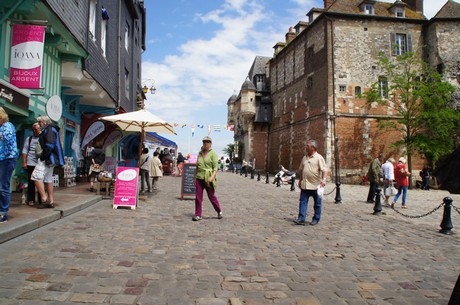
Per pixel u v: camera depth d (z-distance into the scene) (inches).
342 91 1073.5
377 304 135.1
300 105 1283.2
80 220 273.0
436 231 295.3
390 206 479.2
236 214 349.1
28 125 364.2
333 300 137.3
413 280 165.3
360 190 775.7
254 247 216.8
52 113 360.2
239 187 739.4
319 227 293.9
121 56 703.7
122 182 357.1
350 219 344.5
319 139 1107.9
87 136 514.6
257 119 1649.9
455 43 1082.7
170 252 197.2
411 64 1105.4
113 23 619.8
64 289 135.9
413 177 1074.1
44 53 368.5
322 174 303.1
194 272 164.6
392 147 1049.5
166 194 519.2
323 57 1107.3
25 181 375.9
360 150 1057.5
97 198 380.2
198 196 305.6
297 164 1293.1
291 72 1391.5
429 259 204.4
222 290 143.6
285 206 430.0
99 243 207.3
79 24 410.3
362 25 1101.7
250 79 1859.0
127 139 903.7
